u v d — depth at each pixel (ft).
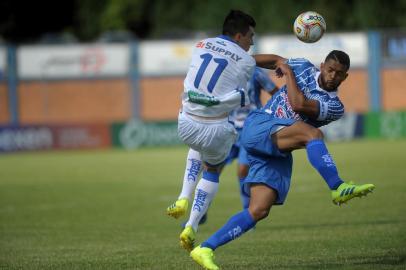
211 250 84.74
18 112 456.45
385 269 85.71
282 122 86.53
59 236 128.36
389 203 151.94
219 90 88.48
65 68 456.04
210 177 93.40
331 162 82.94
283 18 508.53
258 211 85.92
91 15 579.48
